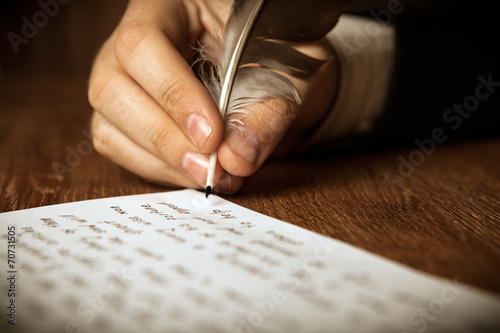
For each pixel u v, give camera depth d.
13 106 0.75
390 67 0.46
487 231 0.34
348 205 0.37
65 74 1.10
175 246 0.32
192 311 0.29
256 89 0.37
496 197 0.39
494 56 0.49
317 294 0.29
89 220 0.35
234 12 0.38
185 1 0.40
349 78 0.44
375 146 0.48
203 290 0.29
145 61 0.36
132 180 0.42
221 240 0.32
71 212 0.35
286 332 0.28
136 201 0.37
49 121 0.63
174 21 0.39
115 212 0.35
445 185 0.41
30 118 0.65
